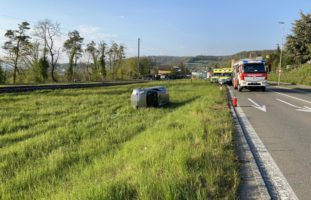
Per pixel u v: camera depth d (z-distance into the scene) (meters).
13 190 5.23
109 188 4.34
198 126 9.27
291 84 46.34
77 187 4.79
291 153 7.08
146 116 13.75
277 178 5.42
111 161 6.34
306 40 67.19
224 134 8.41
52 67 69.81
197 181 4.62
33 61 66.19
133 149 7.23
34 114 14.56
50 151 7.88
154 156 6.02
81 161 6.70
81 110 16.17
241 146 7.49
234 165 5.69
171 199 4.00
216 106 15.49
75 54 77.00
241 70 29.08
